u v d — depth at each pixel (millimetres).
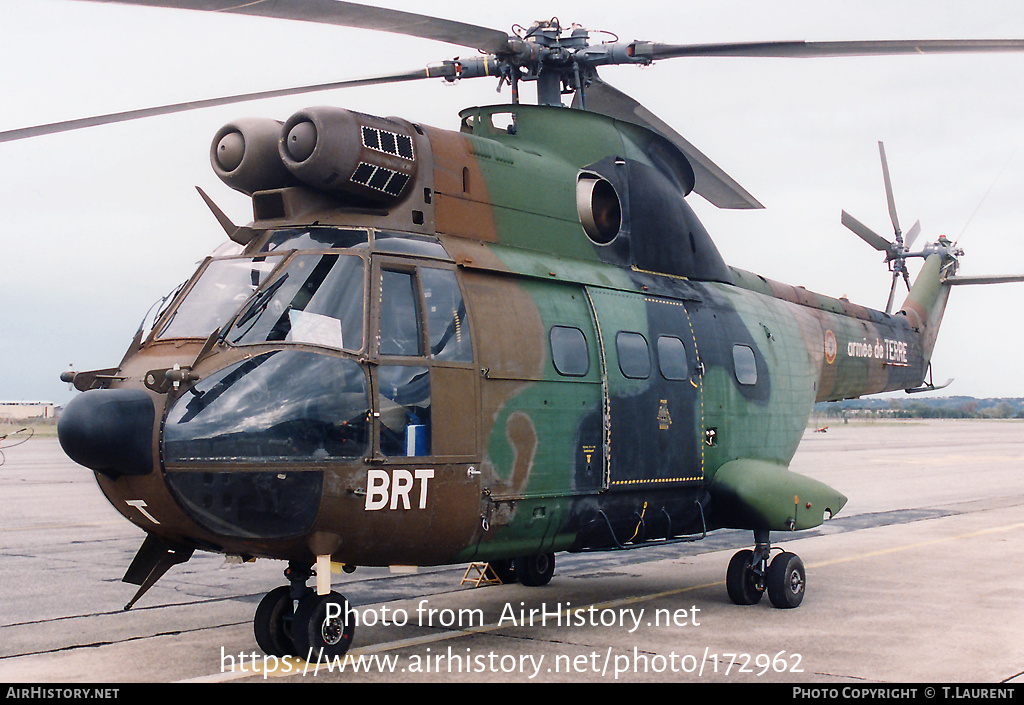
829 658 7184
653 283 9367
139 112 7535
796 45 8234
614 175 9227
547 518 7566
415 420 6637
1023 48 7809
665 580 11258
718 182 11031
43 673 6820
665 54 8992
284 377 6336
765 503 9133
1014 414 196250
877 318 14719
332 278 6703
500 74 9406
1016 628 8305
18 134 7180
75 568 11883
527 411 7406
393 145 7219
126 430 5996
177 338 6633
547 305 7883
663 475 8695
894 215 16859
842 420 154375
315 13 6852
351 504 6332
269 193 7223
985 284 17094
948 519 17625
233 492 6133
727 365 9789
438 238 7418
